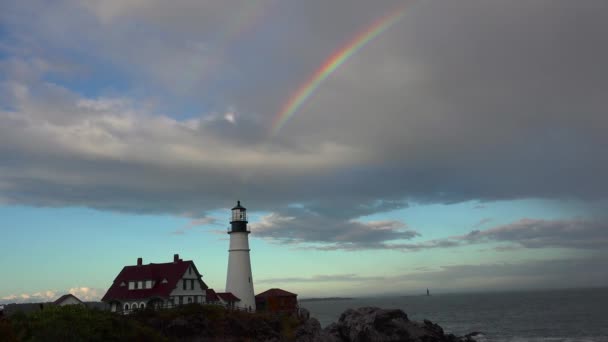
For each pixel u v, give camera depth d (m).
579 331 121.69
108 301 90.25
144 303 87.50
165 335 65.31
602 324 134.88
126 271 95.25
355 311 90.62
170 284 88.19
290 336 77.94
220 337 69.88
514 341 105.81
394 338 84.44
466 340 96.38
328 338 81.00
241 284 97.44
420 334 87.12
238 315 77.56
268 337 75.38
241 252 98.88
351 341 83.94
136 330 55.47
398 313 91.00
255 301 101.12
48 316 48.78
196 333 68.44
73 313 50.88
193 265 93.00
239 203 101.25
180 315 70.81
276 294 102.31
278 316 86.19
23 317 49.00
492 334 120.06
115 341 51.25
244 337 72.50
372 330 84.19
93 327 49.84
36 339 43.69
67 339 45.44
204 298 93.12
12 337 42.06
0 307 66.00
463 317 185.25
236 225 99.69
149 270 92.38
